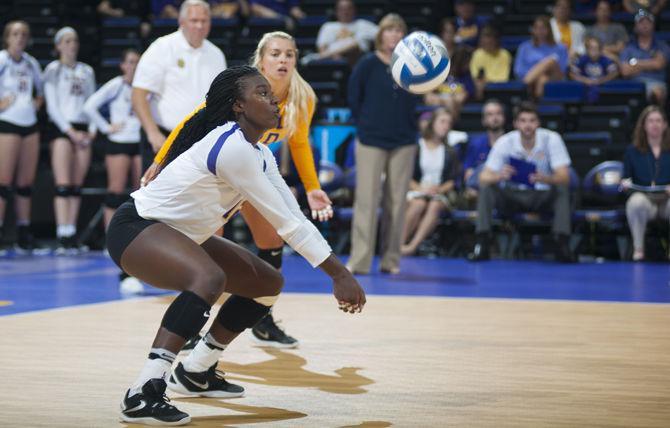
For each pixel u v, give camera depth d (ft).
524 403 18.90
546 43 66.44
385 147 45.91
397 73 29.17
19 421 17.42
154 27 72.02
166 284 17.89
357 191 46.26
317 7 76.64
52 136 63.36
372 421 17.48
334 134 57.72
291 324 29.68
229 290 19.56
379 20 72.69
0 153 57.72
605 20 69.21
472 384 20.79
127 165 57.52
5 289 39.60
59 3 78.69
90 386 20.44
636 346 25.66
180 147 18.43
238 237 59.16
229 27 71.36
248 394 19.93
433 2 75.15
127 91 57.47
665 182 53.62
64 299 36.22
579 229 56.54
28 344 25.59
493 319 30.89
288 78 24.47
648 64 65.67
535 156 53.98
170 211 18.02
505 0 75.20
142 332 27.71
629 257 55.67
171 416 17.20
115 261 18.39
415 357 24.06
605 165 55.21
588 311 32.89
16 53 57.77
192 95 33.04
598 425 17.11
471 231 58.90
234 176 17.42
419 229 56.85
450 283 42.55
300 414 18.11
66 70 59.47
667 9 75.61
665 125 53.78
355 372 22.18
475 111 60.44
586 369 22.45
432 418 17.67
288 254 58.85
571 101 61.72
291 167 54.75
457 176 57.21
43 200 65.36
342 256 56.54
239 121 18.17
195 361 19.67
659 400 19.16
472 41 70.69
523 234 58.23
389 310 33.09
